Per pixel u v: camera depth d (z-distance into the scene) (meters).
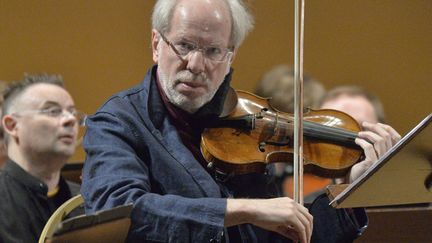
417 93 10.12
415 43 10.13
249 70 9.84
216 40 4.67
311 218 4.23
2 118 6.70
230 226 4.62
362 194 4.16
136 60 9.59
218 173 4.83
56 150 6.64
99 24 9.47
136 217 4.14
